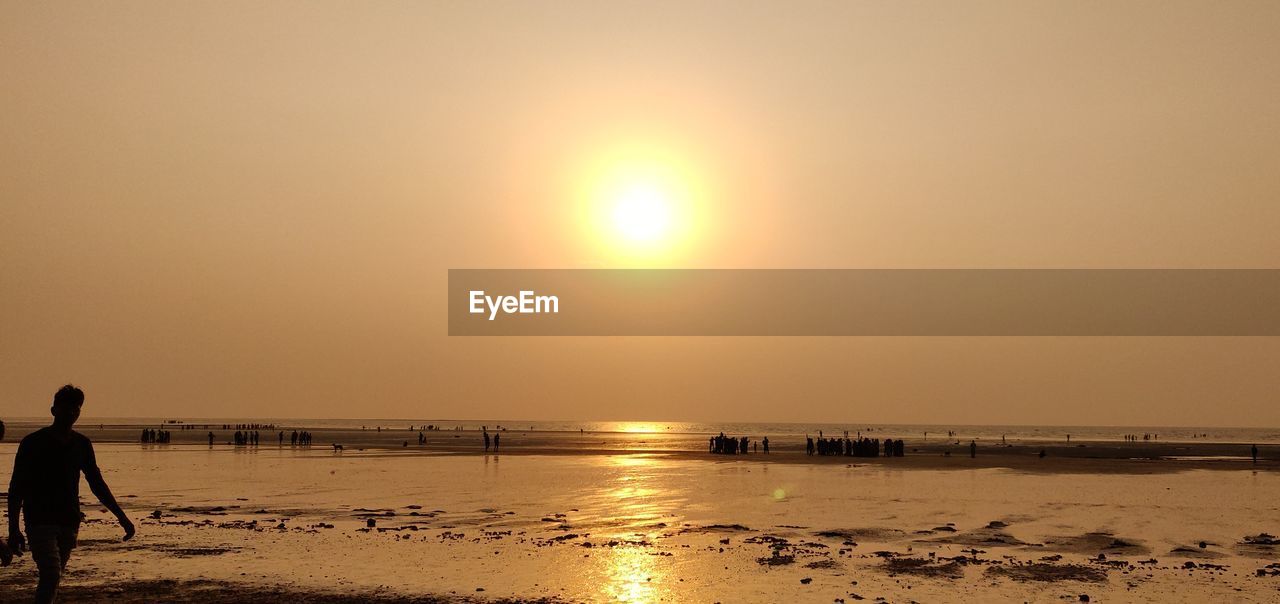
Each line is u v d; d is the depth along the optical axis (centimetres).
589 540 2039
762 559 1775
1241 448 9894
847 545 1995
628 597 1398
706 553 1848
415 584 1477
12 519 953
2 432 997
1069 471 4881
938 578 1582
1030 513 2689
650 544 1981
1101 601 1398
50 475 953
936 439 15138
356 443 9156
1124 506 2922
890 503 2977
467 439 11250
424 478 4038
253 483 3662
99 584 1442
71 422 984
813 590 1465
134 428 15800
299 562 1683
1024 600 1400
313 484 3631
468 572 1598
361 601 1341
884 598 1408
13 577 1462
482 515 2555
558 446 8819
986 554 1880
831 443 6881
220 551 1805
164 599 1334
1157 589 1495
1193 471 4984
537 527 2292
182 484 3591
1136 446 10656
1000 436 19588
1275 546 2033
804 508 2803
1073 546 2011
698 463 5506
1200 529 2333
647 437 14200
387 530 2189
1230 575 1631
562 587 1470
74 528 973
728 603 1362
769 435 18825
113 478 3909
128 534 1012
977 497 3219
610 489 3497
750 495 3253
